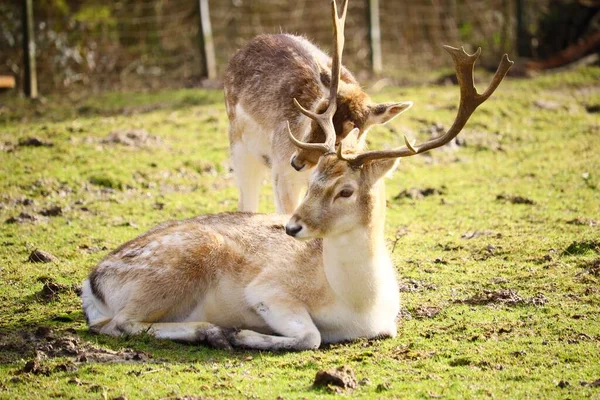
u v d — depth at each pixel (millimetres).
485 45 30203
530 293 10641
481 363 8500
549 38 28766
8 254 12562
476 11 31578
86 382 8023
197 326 9195
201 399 7652
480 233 13414
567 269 11492
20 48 24875
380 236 9172
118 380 8102
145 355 8711
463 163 18344
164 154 18078
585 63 27172
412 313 10141
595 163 17688
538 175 17125
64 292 10836
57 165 16938
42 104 22609
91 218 14508
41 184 15922
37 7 26156
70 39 26547
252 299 9359
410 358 8727
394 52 29875
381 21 30734
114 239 13367
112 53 26891
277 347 9039
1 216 14422
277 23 29812
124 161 17453
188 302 9500
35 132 19062
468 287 10984
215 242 9492
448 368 8422
